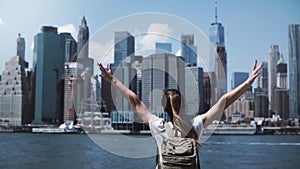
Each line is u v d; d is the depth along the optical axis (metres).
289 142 31.72
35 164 19.33
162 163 1.98
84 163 18.69
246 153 24.61
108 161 18.41
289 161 20.88
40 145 27.44
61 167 18.06
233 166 19.00
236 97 1.96
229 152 24.98
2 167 18.44
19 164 19.33
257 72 2.04
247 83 2.00
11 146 27.44
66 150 24.05
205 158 21.89
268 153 24.73
